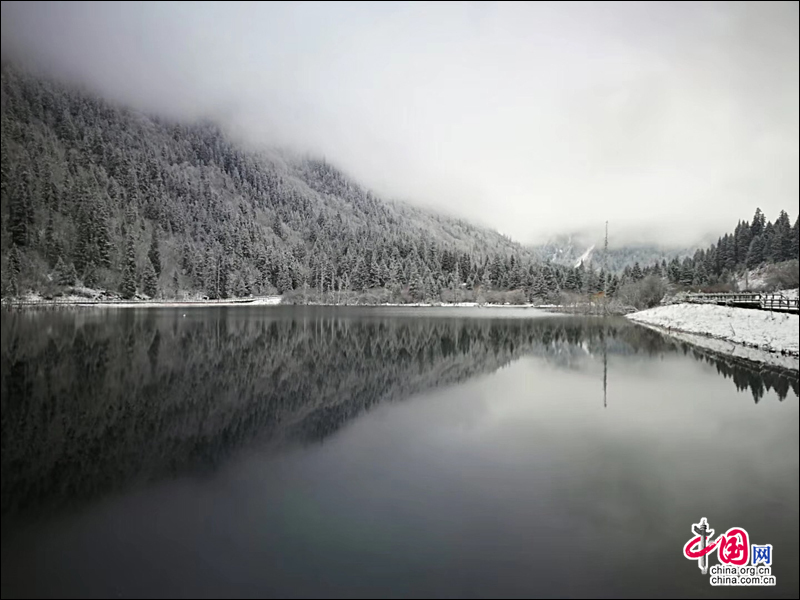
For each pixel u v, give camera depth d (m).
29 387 24.27
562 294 132.50
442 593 8.54
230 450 15.89
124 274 109.56
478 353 39.00
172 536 10.38
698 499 12.31
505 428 18.47
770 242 120.12
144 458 15.10
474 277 159.25
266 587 8.67
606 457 15.24
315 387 25.73
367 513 11.47
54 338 41.12
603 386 25.94
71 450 15.78
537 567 9.34
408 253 170.12
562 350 40.53
